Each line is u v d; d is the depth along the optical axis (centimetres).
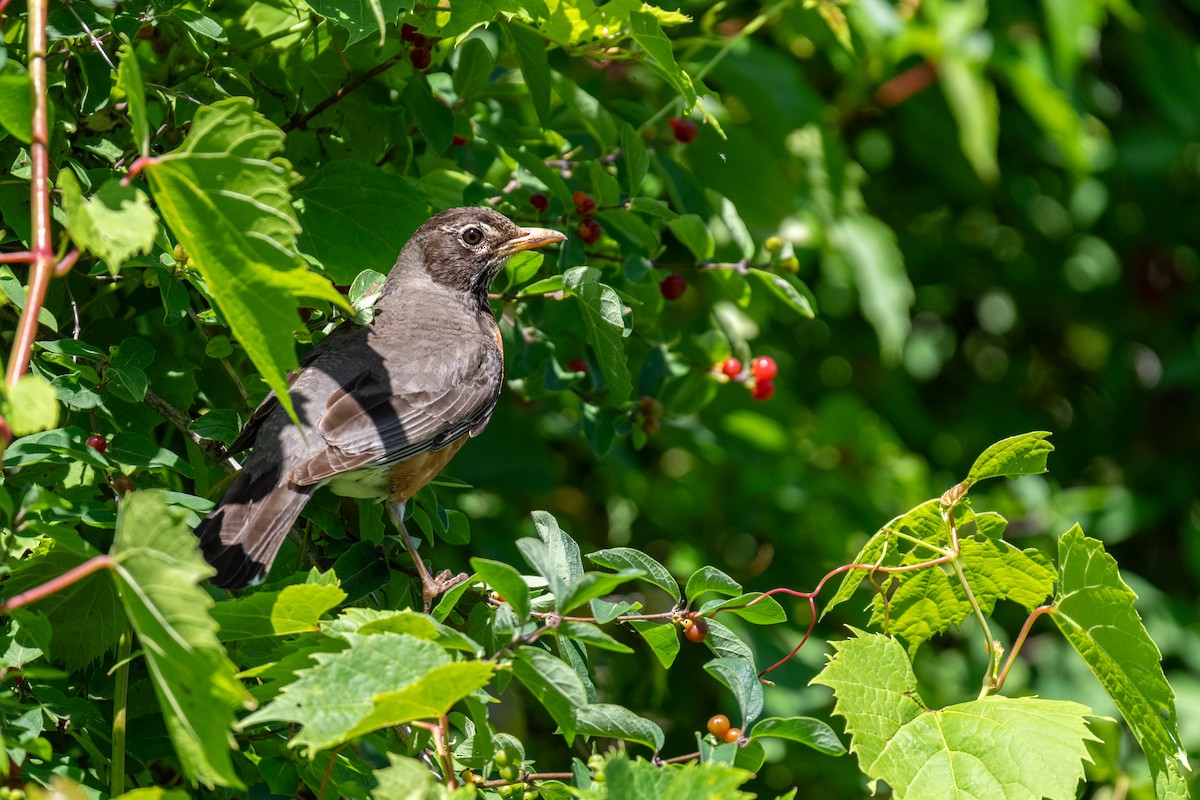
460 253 952
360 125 887
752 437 1293
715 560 1295
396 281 970
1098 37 1472
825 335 1480
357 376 847
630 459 1192
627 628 1105
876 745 614
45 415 468
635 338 968
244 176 498
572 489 1301
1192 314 1594
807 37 1216
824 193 1215
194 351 838
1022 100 1336
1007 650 1335
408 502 861
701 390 977
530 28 834
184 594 465
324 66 876
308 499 760
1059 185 1542
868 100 1369
